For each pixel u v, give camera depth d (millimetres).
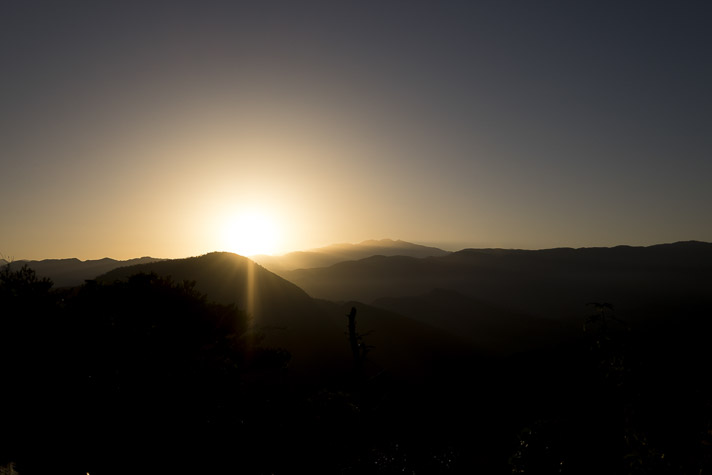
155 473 10219
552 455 4254
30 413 12891
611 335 4273
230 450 10750
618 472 3898
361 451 9102
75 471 10336
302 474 9219
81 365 14977
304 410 10711
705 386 3637
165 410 13570
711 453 3459
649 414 3805
